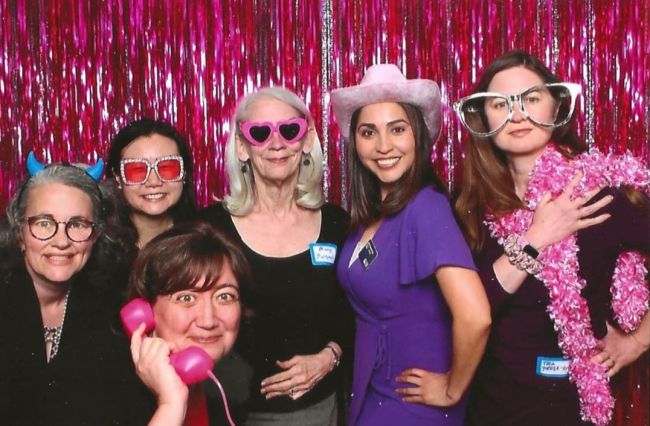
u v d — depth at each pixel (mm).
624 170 1539
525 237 1524
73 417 1358
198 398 1407
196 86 2439
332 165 2471
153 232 2045
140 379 1361
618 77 2451
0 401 1378
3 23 2438
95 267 1528
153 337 1328
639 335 1639
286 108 1887
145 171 1950
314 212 1976
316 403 1887
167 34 2432
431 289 1567
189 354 1256
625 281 1568
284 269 1849
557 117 1655
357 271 1658
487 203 1617
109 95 2439
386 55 2447
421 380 1555
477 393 1649
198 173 2457
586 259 1532
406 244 1563
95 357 1405
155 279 1304
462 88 2449
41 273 1427
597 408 1524
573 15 2445
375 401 1641
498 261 1552
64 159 2449
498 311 1561
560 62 2453
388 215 1637
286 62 2447
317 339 1886
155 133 1999
